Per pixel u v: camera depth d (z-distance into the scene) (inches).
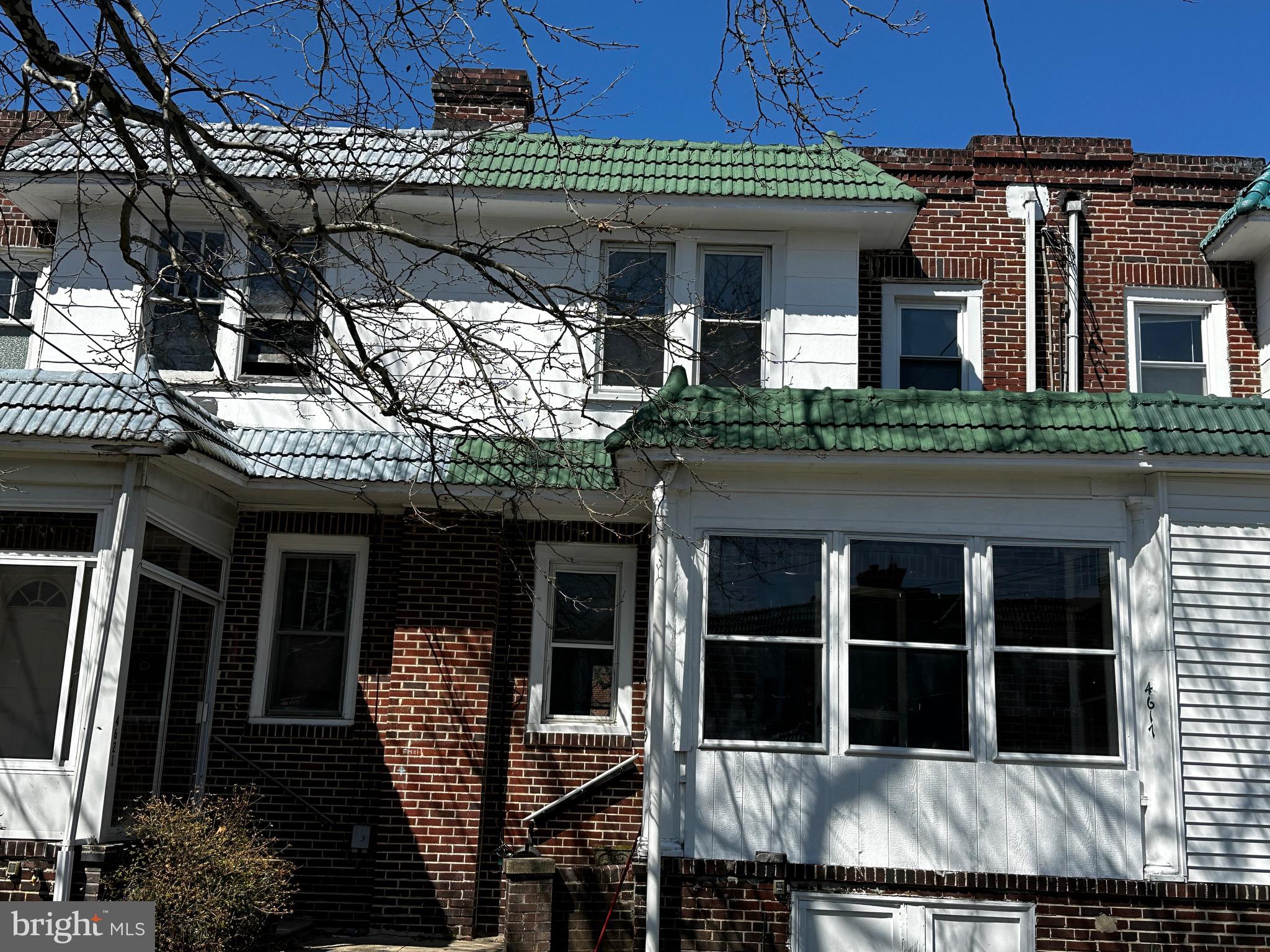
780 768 391.9
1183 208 593.6
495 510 507.8
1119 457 396.5
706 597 405.4
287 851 487.5
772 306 544.7
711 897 383.6
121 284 538.9
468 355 341.4
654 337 481.7
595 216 538.3
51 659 400.2
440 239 545.3
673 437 400.2
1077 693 396.8
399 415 341.1
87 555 408.2
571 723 510.3
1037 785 388.8
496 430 348.5
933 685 398.6
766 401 413.1
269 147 340.5
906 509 410.9
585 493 483.5
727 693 398.9
